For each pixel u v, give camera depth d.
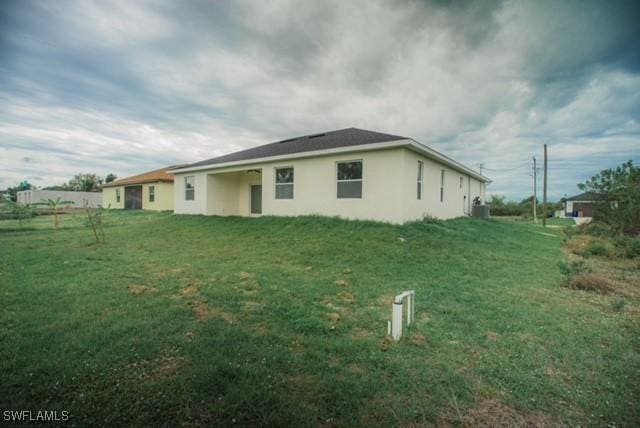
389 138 10.29
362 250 7.45
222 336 3.08
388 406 2.10
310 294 4.53
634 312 4.12
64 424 1.88
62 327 3.21
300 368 2.55
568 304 4.40
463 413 2.06
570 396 2.25
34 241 9.37
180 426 1.89
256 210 15.62
